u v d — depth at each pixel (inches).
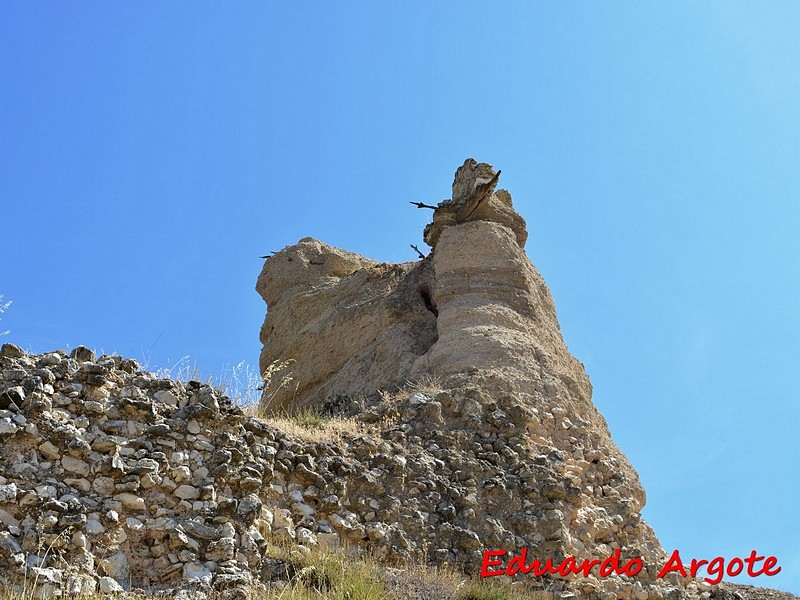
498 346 674.8
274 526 478.6
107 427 443.8
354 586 432.1
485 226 764.6
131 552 418.9
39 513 398.9
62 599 379.2
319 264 971.9
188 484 450.9
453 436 588.1
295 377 823.7
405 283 829.2
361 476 525.7
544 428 629.9
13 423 415.2
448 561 515.8
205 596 409.7
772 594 612.4
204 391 487.5
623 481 633.6
